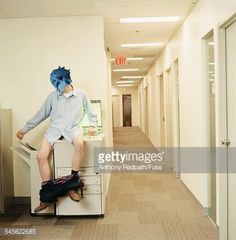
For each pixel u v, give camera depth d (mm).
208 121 3602
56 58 4191
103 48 4230
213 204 3439
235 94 2684
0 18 4164
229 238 2922
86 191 3488
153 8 3994
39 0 3553
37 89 4191
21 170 4223
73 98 3502
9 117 4102
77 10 3959
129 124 18906
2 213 3789
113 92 18750
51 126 3525
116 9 3973
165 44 6410
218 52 2934
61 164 3430
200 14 3617
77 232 3178
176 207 3928
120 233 3133
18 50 4184
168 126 6652
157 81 8117
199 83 3727
